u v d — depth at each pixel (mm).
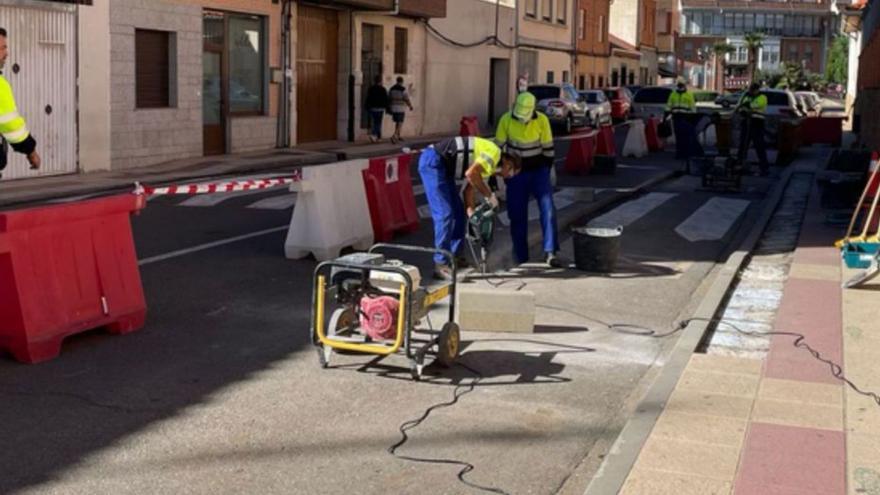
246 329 8234
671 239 13703
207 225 13523
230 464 5484
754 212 16781
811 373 7098
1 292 7070
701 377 6973
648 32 79250
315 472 5406
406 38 34375
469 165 10180
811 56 133875
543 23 49031
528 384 7004
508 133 10844
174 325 8297
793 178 22484
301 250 11211
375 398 6613
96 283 7738
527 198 11031
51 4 18812
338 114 30609
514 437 6012
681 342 7984
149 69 22078
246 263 10961
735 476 5242
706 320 8695
